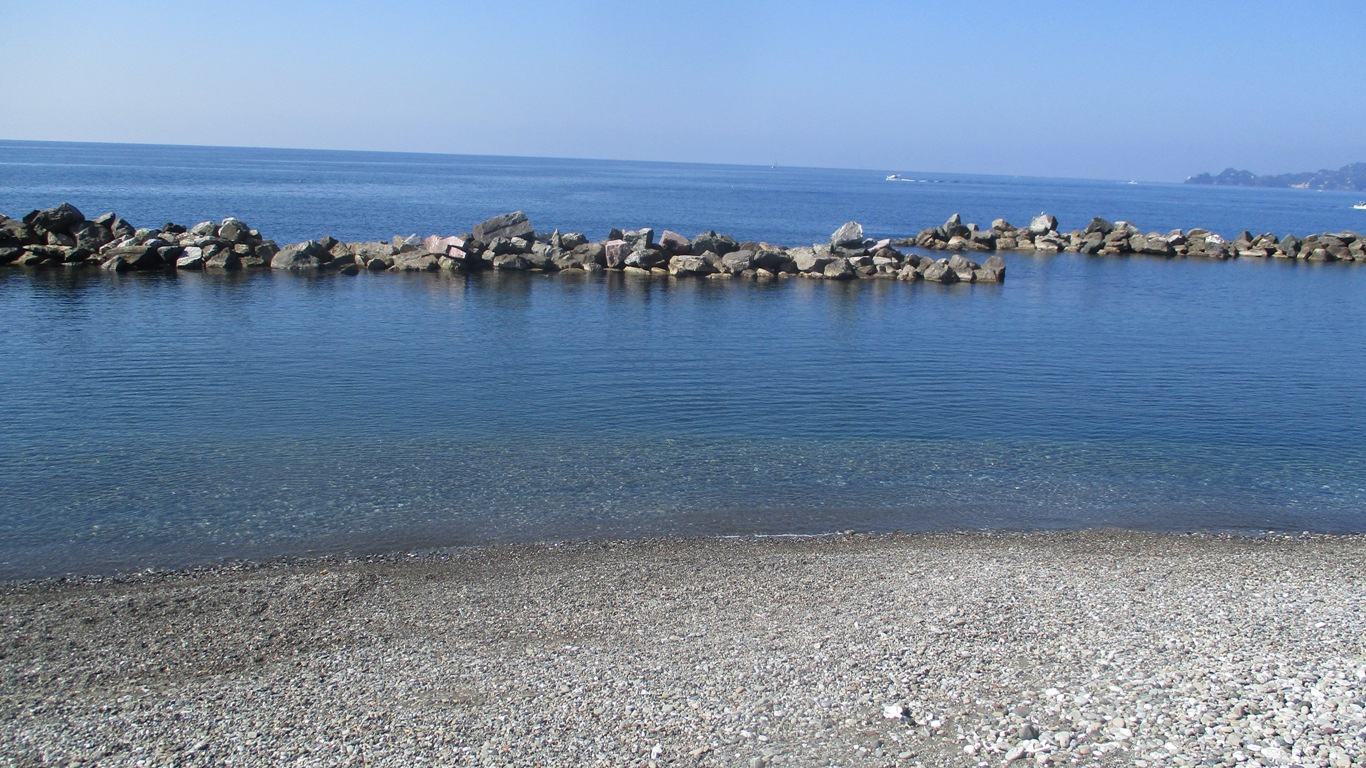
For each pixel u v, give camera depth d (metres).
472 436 20.53
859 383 26.52
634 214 112.25
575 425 21.62
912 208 156.38
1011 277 55.34
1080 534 15.36
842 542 14.77
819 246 55.50
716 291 45.06
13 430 20.05
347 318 34.66
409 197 131.12
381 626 11.36
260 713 9.18
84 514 15.45
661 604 12.05
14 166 195.12
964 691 9.41
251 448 19.23
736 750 8.39
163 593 12.30
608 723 8.89
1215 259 70.25
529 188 180.12
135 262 45.47
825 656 10.34
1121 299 46.03
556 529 15.20
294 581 12.71
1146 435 21.88
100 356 27.20
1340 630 10.93
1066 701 9.09
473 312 36.84
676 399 24.25
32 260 46.19
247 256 48.59
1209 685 9.27
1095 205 192.88
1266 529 15.88
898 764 8.09
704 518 15.84
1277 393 26.34
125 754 8.46
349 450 19.30
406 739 8.63
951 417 23.09
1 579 12.95
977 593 12.33
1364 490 18.11
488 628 11.30
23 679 9.96
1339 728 8.30
